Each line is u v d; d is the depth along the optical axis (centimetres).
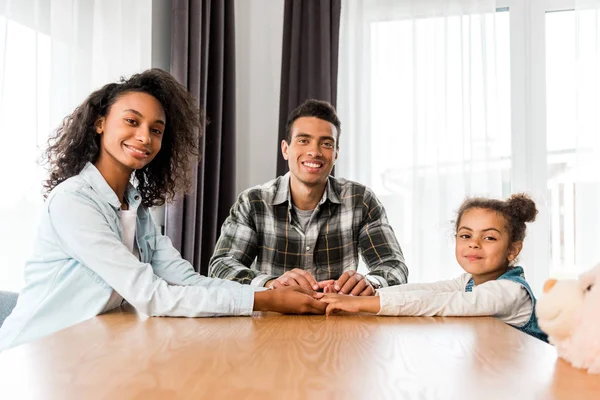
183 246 223
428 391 49
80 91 185
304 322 94
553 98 273
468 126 266
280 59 291
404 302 103
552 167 272
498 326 89
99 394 47
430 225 266
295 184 181
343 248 185
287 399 46
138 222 137
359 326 89
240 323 92
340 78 275
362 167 272
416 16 271
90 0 191
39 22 172
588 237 256
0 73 157
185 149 151
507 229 133
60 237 111
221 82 258
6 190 160
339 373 55
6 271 159
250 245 179
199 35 233
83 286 109
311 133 174
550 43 274
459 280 142
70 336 76
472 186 265
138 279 103
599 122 256
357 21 272
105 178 130
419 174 268
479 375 55
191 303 99
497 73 274
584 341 56
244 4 293
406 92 272
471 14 268
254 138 291
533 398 47
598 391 49
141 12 219
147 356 63
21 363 59
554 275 269
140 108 126
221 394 48
